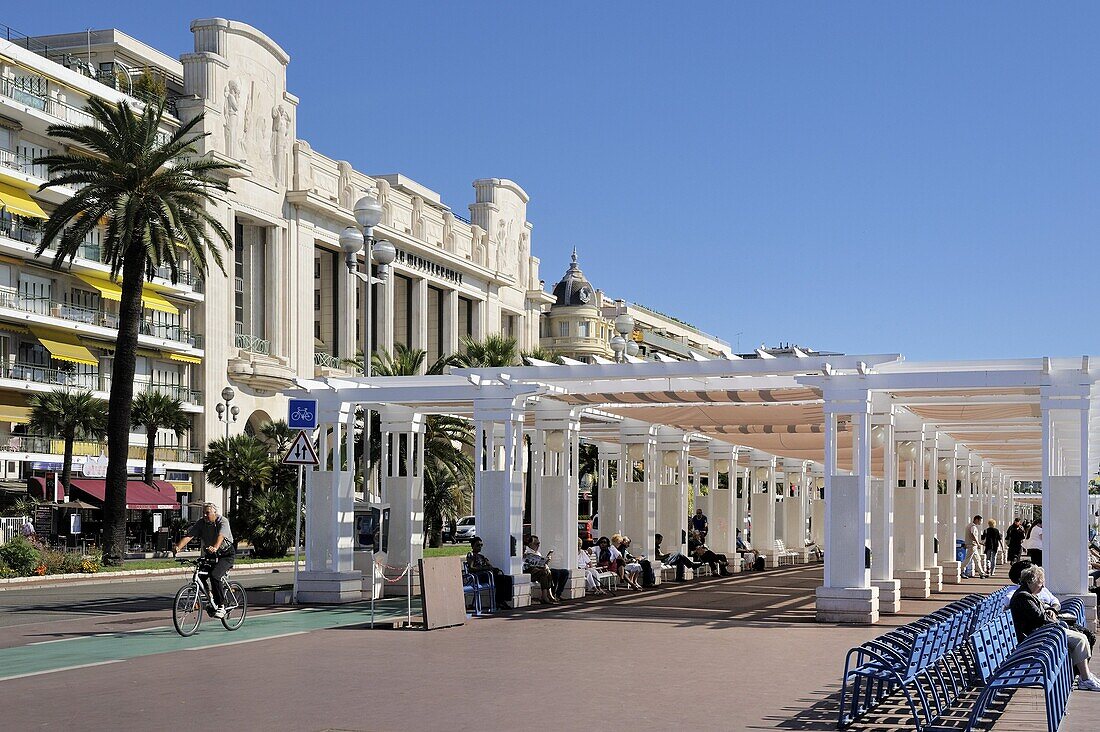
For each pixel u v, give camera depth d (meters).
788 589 26.55
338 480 21.23
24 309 50.75
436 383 21.19
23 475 51.03
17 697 10.66
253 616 18.62
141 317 55.19
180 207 39.28
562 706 10.25
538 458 24.28
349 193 69.88
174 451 57.50
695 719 9.66
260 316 63.75
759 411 24.30
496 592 20.59
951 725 9.49
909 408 23.23
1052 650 9.17
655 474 30.95
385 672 12.38
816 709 10.21
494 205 86.69
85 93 53.94
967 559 32.59
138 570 36.69
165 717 9.64
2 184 49.31
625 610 20.44
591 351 109.44
